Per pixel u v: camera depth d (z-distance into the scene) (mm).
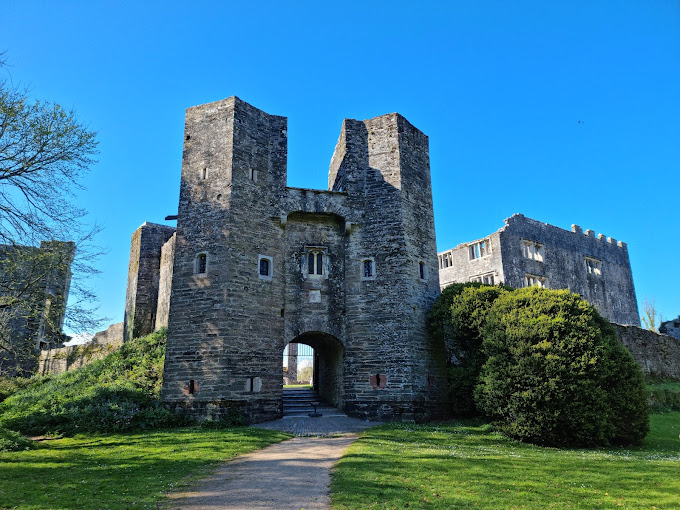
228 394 17906
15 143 14930
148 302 30000
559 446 15125
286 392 25578
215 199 20125
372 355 20406
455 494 8789
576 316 16188
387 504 8172
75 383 22812
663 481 10102
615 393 16203
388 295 20953
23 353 18438
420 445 14156
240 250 19703
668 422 22078
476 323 18500
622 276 45469
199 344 18547
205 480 9953
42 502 8352
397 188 22234
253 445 13883
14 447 13258
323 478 10125
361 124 23625
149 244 30906
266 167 21531
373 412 19703
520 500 8508
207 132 21328
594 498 8789
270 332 19797
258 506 8164
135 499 8570
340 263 22047
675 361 32438
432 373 20828
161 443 14219
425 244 22672
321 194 22125
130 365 22875
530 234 38125
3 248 16266
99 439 15062
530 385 15281
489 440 15523
